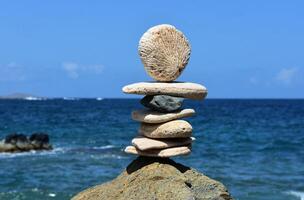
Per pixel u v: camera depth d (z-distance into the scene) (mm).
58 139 43281
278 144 37906
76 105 135375
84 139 43125
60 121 63750
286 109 102375
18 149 35281
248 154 32531
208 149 34969
